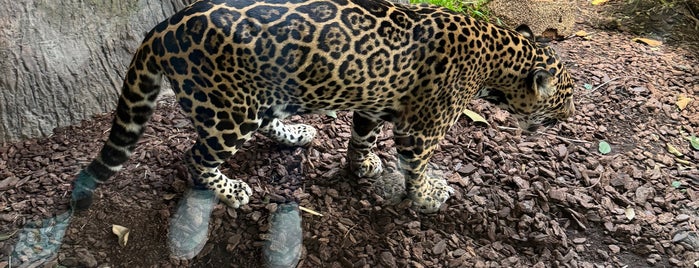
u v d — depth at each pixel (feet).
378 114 10.91
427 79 10.09
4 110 12.46
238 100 9.59
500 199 12.62
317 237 11.48
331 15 9.23
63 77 12.86
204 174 10.97
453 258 11.54
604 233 12.40
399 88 10.11
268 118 10.46
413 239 11.76
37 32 12.23
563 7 18.65
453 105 10.62
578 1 21.11
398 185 12.72
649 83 16.61
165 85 13.91
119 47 13.41
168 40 9.14
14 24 11.89
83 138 13.08
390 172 13.02
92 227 11.07
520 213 12.39
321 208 12.04
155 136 13.05
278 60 9.16
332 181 12.60
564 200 12.66
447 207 12.36
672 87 16.69
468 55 10.08
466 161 13.48
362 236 11.63
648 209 12.92
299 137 13.08
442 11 10.21
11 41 11.97
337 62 9.35
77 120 13.47
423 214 12.25
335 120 14.23
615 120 15.40
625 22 19.77
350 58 9.38
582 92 16.14
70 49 12.76
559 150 14.01
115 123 10.31
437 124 10.72
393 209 12.23
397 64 9.74
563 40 18.57
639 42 18.79
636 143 14.75
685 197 13.29
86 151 12.72
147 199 11.62
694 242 12.26
